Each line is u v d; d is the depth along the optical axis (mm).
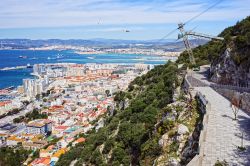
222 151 28891
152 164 39875
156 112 69438
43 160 147125
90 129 172000
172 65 107625
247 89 49625
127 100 114312
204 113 38969
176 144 37344
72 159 110188
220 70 64312
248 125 35844
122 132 73312
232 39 64750
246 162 26688
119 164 64250
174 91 68188
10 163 154875
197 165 25922
